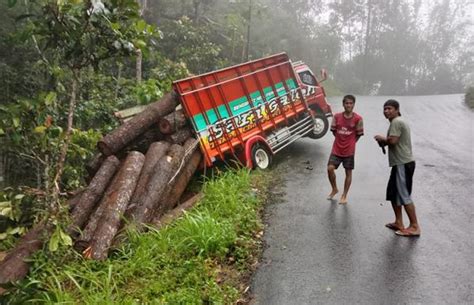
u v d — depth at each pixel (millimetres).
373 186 9000
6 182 10711
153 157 8102
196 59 19500
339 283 5250
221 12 26047
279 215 7551
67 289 5297
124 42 5879
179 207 7828
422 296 4906
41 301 4965
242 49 25328
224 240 6148
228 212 7277
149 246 6023
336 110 22062
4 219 7395
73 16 5594
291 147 12758
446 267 5535
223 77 10078
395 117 6406
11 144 6406
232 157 10211
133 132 8664
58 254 5750
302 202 8156
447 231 6652
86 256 5895
